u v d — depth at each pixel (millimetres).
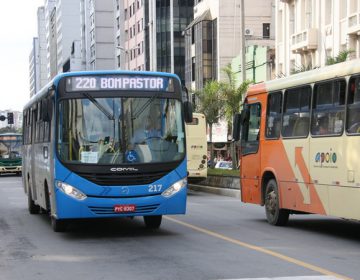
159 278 8531
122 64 110750
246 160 16328
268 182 15172
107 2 123750
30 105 18500
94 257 10453
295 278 8344
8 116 56188
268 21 60438
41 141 15094
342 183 11680
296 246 11414
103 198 12211
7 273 9180
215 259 9969
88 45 131875
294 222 15750
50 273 9117
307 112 13172
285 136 14156
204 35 64500
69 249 11406
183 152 12773
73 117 12438
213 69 64125
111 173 12234
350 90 11523
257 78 49156
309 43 39250
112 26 124000
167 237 12812
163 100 12828
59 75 12688
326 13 38375
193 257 10195
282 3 44719
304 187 13234
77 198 12164
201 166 28609
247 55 50938
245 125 16406
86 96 12523
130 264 9688
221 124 50656
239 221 15875
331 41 37562
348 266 9281
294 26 43031
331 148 12109
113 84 12641
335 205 11969
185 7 87000
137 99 12664
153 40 85062
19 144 52438
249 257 10133
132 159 12359
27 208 21078
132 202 12258
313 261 9734
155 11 88000
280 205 14477
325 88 12469
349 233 13422
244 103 16391
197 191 30531
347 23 35188
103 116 12477
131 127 12508
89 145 12312
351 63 11539
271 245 11547
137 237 12891
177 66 86812
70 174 12219
